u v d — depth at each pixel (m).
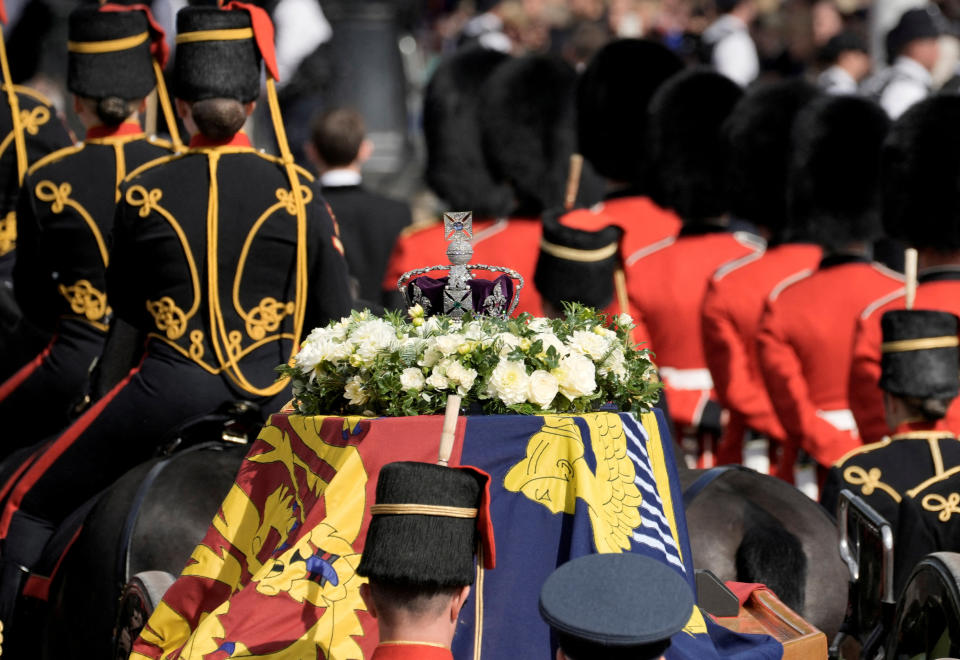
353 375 11.96
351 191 29.34
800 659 12.15
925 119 21.52
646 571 9.42
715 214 25.41
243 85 15.88
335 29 42.41
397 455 11.33
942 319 17.00
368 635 10.95
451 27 61.34
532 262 24.86
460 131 28.06
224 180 15.75
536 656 11.02
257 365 15.85
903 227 21.58
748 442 24.08
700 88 25.80
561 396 11.75
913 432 16.86
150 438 15.59
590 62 26.86
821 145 22.95
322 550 11.18
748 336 22.50
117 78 17.27
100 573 13.75
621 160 26.61
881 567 13.88
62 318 17.73
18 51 32.16
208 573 12.04
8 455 17.98
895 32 35.16
